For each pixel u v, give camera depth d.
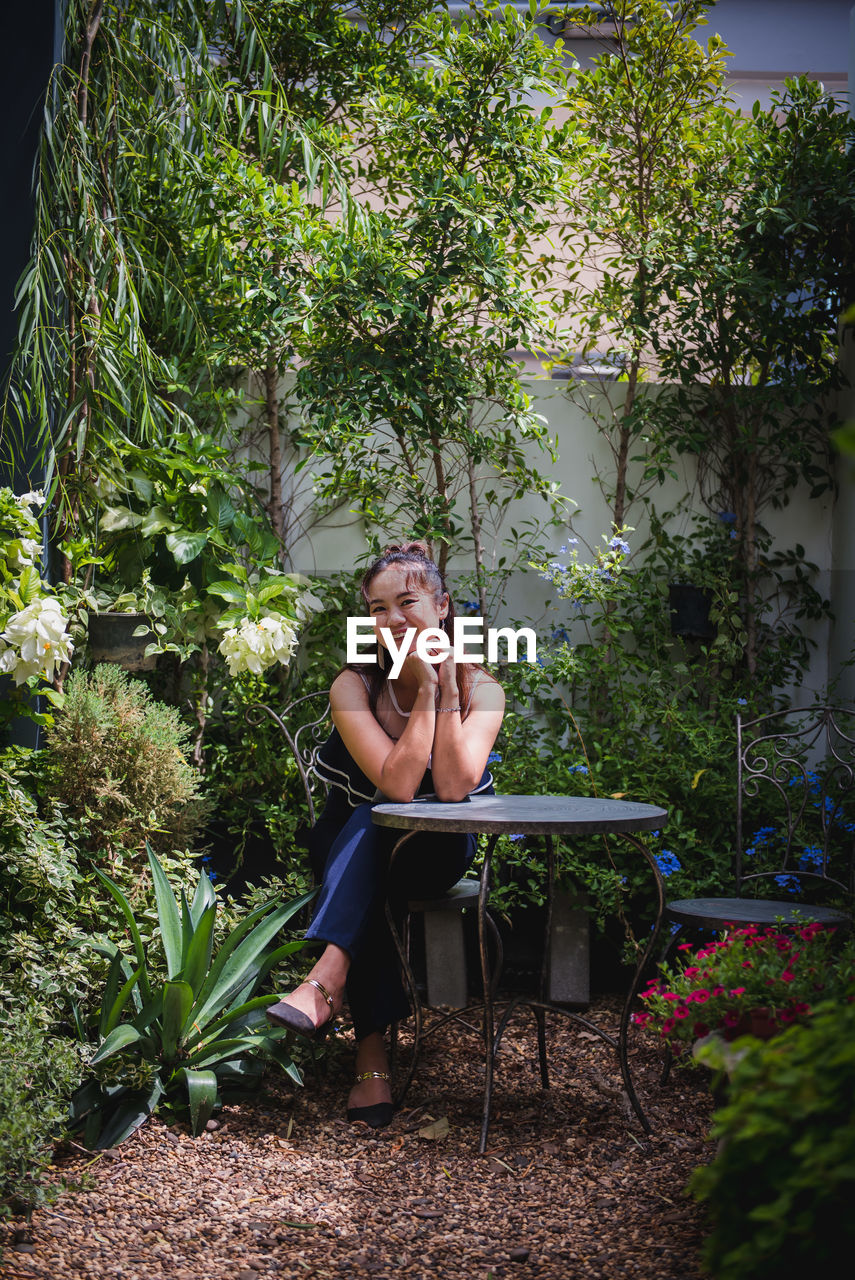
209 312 3.89
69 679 3.47
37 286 3.25
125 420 3.91
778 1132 1.19
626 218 4.17
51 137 3.38
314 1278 1.77
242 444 4.35
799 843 3.55
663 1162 2.23
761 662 4.35
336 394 3.83
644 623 4.26
